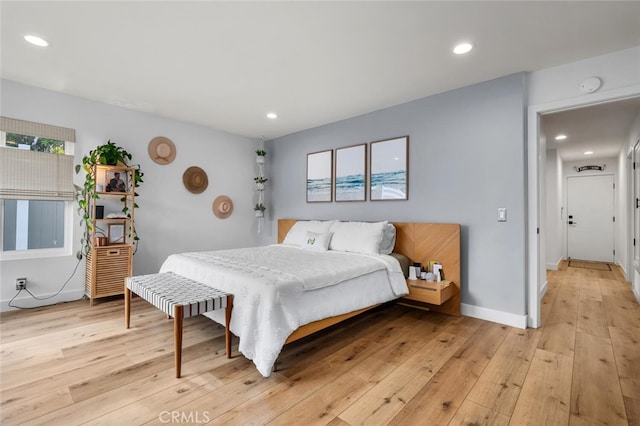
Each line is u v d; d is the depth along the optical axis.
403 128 3.61
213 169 4.76
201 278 2.59
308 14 2.00
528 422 1.51
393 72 2.83
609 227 6.48
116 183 3.58
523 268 2.77
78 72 2.86
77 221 3.50
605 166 6.52
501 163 2.90
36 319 2.88
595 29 2.14
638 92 2.35
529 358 2.18
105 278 3.39
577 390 1.78
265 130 4.84
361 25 2.11
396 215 3.67
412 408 1.62
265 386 1.82
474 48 2.41
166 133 4.21
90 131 3.56
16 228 3.21
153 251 4.09
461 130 3.15
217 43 2.36
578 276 5.03
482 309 3.01
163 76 2.94
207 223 4.68
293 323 2.00
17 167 3.12
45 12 1.98
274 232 5.34
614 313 3.17
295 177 4.95
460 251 3.15
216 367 2.04
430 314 3.17
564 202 6.95
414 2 1.88
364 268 2.71
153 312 3.12
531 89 2.81
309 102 3.61
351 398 1.71
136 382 1.84
